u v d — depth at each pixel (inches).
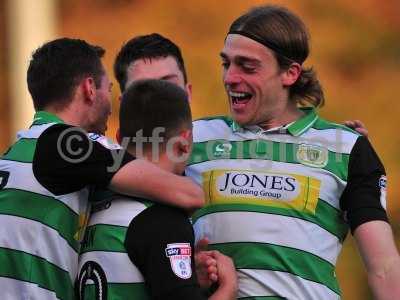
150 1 1604.3
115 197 408.8
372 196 443.8
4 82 1628.9
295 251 434.9
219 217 445.1
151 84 417.7
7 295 412.2
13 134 1614.2
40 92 446.9
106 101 457.4
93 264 400.8
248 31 448.5
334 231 446.6
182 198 399.5
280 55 448.5
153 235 388.8
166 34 1587.1
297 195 441.1
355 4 1614.2
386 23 1605.6
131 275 390.9
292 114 463.5
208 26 1571.1
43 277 410.9
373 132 1537.9
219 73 1518.2
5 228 416.8
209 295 423.5
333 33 1590.8
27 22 1609.3
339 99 1555.1
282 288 431.2
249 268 434.3
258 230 438.0
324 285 437.1
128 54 546.0
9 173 425.1
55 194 414.9
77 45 451.2
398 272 424.5
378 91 1563.7
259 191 444.1
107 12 1615.4
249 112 452.1
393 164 1509.6
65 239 414.9
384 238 432.5
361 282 1357.0
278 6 460.8
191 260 391.5
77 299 413.1
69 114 444.8
